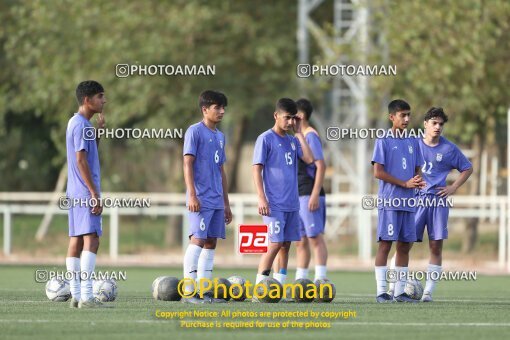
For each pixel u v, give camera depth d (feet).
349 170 376.27
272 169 172.04
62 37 373.20
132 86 362.74
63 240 371.76
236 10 385.29
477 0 326.85
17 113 459.32
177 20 364.17
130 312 146.10
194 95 368.68
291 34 384.88
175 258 339.16
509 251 301.63
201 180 165.78
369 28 347.97
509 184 300.20
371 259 322.96
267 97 379.55
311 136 187.32
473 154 389.19
